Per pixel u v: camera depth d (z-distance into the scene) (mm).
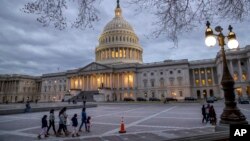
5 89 122375
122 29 113375
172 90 86500
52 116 13945
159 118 22688
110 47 108625
